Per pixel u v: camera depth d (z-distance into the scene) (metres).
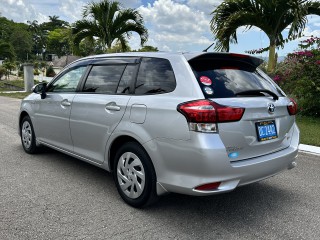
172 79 3.54
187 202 4.05
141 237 3.22
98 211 3.76
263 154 3.62
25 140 6.07
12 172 5.02
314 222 3.61
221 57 3.71
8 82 35.16
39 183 4.59
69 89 4.92
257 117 3.47
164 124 3.37
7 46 75.81
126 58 4.19
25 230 3.30
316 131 8.30
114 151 4.16
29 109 5.77
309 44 11.29
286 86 11.01
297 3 10.43
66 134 4.84
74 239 3.16
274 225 3.52
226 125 3.24
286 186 4.70
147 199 3.67
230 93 3.43
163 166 3.43
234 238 3.24
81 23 16.38
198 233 3.33
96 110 4.22
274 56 11.74
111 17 16.41
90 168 5.29
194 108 3.18
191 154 3.19
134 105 3.73
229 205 4.01
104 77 4.37
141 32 17.05
